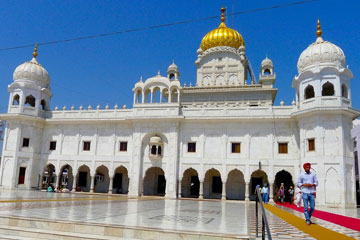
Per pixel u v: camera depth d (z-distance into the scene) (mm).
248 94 34406
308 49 26531
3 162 31219
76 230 8344
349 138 24062
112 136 31484
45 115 33812
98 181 33125
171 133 29250
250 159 27672
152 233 7699
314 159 23844
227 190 29516
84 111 32688
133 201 20312
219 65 38094
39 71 33719
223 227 8906
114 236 7945
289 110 27453
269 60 36500
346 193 22547
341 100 24062
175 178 28359
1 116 31531
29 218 9023
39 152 32906
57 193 27109
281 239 7227
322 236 7727
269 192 27156
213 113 29219
